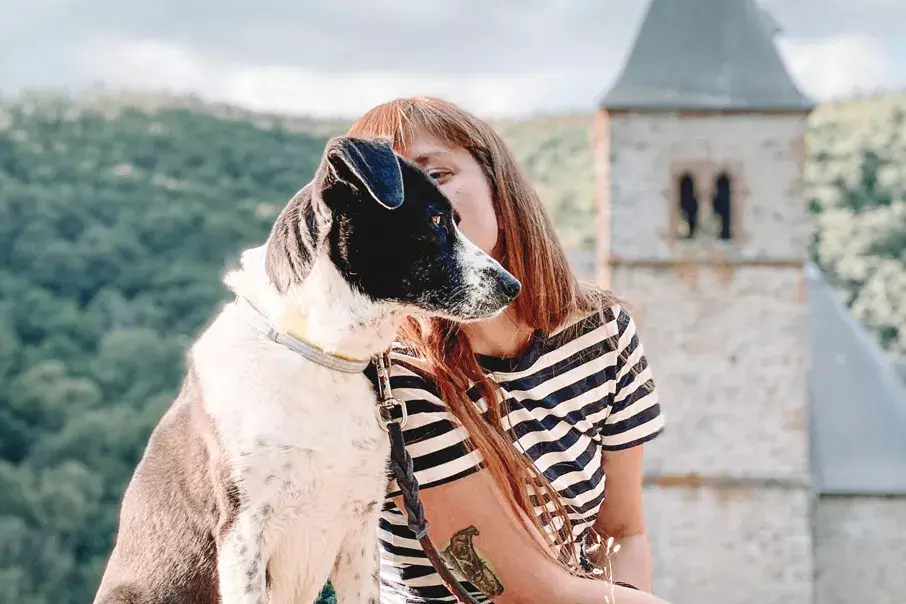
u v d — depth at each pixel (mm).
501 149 3299
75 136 72812
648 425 3482
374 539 3014
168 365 49750
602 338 3367
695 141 19750
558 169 61531
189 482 2932
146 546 3021
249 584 2803
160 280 58281
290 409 2820
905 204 51250
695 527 20344
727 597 20344
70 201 62500
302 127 81938
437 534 3178
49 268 58188
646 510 20375
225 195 68375
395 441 2996
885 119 59594
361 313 2883
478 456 3131
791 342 19938
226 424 2834
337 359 2861
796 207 19750
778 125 19703
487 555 3154
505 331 3297
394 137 3250
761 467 20203
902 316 48625
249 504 2812
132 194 65000
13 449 43562
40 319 53281
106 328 53500
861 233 50625
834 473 21609
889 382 22859
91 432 43062
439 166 3236
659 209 19828
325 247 2857
